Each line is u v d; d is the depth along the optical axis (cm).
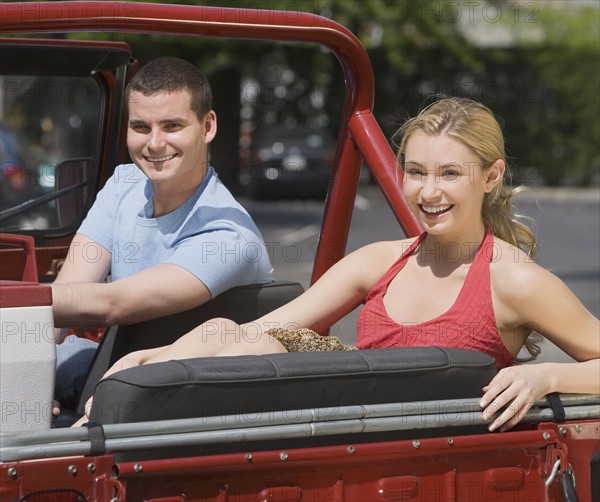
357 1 3578
